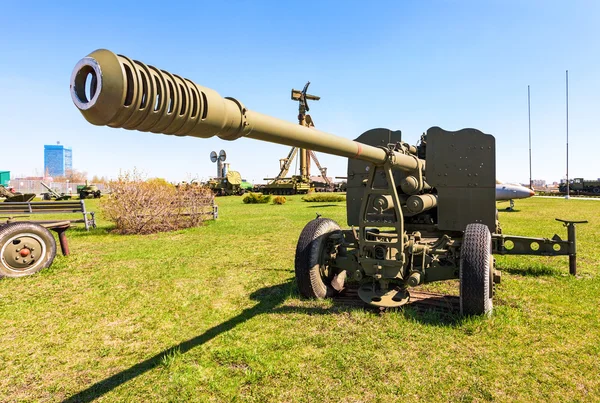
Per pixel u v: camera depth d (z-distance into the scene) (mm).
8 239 5508
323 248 4312
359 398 2373
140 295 4594
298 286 4199
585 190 37094
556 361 2762
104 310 4090
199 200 12312
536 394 2361
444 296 4324
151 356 3018
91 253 7312
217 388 2510
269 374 2664
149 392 2498
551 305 3938
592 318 3566
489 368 2676
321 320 3619
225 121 1623
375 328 3387
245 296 4496
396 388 2459
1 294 4676
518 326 3373
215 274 5574
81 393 2516
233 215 15523
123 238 9461
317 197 27078
